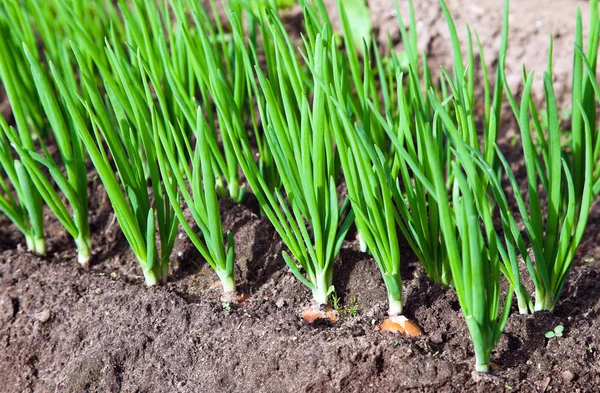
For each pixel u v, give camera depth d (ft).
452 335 3.59
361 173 3.37
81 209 3.90
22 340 3.79
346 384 3.46
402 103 3.42
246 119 4.40
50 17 4.44
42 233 4.03
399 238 3.95
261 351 3.56
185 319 3.68
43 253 4.07
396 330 3.57
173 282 3.89
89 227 4.18
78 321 3.77
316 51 3.40
